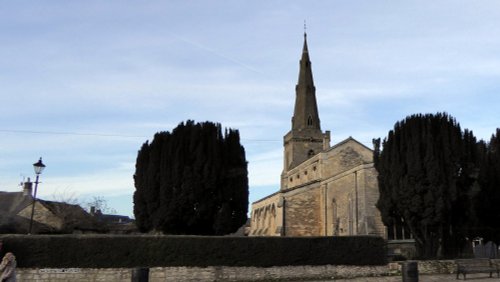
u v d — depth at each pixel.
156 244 21.52
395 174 25.48
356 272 23.23
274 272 22.39
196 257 21.72
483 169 28.70
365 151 49.81
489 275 22.69
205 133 27.19
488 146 32.03
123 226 41.16
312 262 22.94
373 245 23.83
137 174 27.95
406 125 25.83
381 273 23.44
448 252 25.27
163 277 21.23
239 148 28.33
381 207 27.02
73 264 20.78
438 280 20.83
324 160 49.19
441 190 24.03
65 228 37.06
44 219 37.44
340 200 40.84
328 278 22.72
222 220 26.36
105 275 20.86
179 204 25.95
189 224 26.30
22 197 40.91
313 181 45.69
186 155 26.69
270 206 56.59
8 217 35.53
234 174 27.52
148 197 26.73
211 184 26.38
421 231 25.17
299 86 79.81
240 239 22.36
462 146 25.25
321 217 44.78
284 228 43.84
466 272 21.00
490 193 28.47
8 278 13.60
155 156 27.03
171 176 26.30
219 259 21.92
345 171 40.00
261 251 22.45
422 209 24.30
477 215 28.11
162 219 26.05
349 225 38.53
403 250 30.59
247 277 22.03
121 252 21.19
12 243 20.42
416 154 24.80
